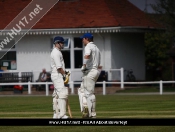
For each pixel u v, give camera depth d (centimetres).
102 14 12294
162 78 16238
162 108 6819
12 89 11600
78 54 12288
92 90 5466
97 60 5488
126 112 6231
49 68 12388
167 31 12244
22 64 12444
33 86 11881
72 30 12019
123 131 4634
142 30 12175
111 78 11938
